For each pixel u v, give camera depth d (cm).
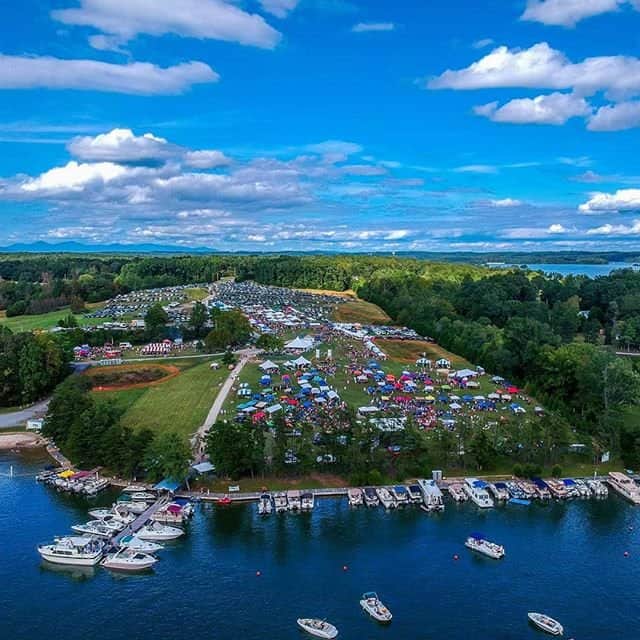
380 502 13250
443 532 12056
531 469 14312
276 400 19512
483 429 16975
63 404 16625
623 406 18550
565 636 9031
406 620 9319
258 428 15300
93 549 10988
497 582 10362
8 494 13562
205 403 19425
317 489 13700
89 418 15312
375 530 12088
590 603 9838
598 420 16975
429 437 16362
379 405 19212
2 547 11362
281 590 10044
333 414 17550
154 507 12838
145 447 14162
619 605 9794
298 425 16688
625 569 10838
